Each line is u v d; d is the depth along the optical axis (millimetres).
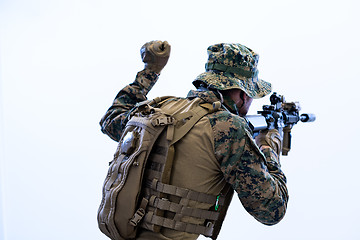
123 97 1676
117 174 1301
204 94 1304
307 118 2000
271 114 1706
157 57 1670
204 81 1344
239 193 1234
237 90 1378
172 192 1224
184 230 1233
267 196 1230
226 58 1353
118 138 1646
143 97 1680
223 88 1305
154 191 1246
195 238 1289
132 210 1237
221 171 1249
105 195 1312
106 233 1321
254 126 1496
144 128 1262
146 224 1249
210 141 1215
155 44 1674
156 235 1251
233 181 1223
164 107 1341
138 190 1234
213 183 1257
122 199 1250
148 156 1253
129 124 1345
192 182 1231
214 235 1362
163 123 1240
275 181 1282
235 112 1376
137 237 1289
